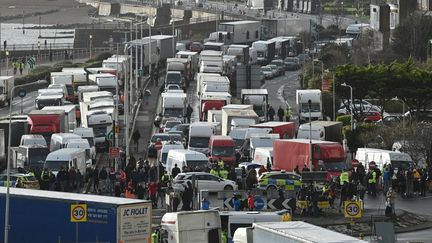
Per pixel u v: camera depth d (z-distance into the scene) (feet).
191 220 342.64
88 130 623.77
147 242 326.85
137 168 487.61
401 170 498.69
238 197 417.08
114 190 478.18
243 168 509.76
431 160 559.38
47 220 330.34
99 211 324.19
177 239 341.41
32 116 626.64
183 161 513.86
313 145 516.73
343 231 411.75
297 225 305.12
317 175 456.04
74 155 525.75
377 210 448.24
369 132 615.16
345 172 472.03
